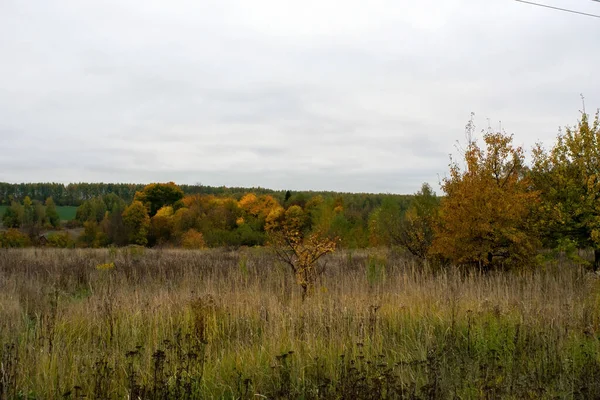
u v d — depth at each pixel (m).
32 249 23.78
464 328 6.86
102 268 14.27
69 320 7.07
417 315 7.42
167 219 52.22
